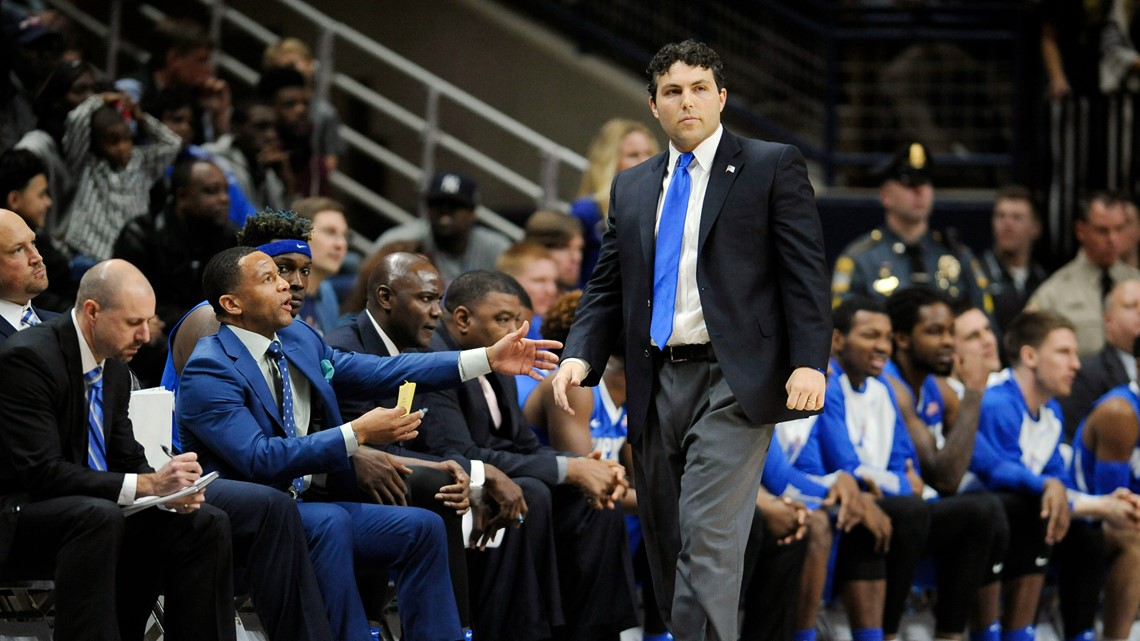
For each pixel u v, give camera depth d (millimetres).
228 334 15852
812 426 20281
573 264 24547
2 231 15523
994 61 31922
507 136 32594
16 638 15195
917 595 22375
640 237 14781
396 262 17688
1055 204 29938
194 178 20547
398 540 16000
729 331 14289
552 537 17938
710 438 14297
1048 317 22078
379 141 32719
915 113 32156
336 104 32781
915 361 22000
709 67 14562
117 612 14953
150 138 23203
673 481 14914
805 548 19391
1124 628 22000
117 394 15320
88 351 14953
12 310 15766
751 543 18547
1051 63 30406
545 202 29406
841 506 19453
